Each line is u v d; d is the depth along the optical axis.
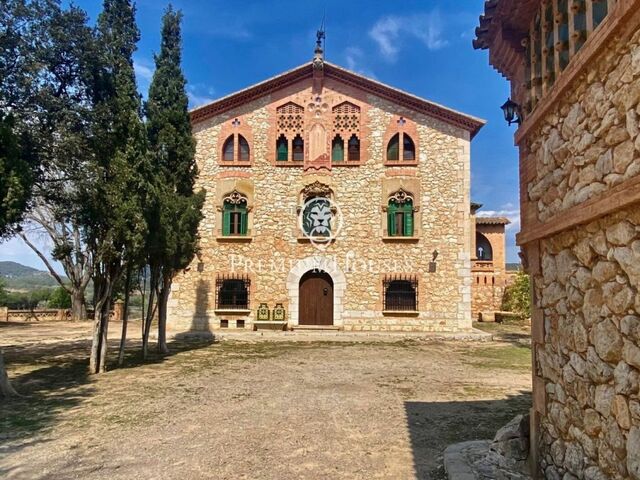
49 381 9.79
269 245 19.28
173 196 13.16
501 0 4.88
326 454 5.51
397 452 5.57
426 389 9.07
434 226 18.95
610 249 3.20
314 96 19.78
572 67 3.69
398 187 19.19
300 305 19.20
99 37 10.33
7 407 7.67
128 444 5.86
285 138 19.88
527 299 22.50
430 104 19.11
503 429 5.27
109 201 10.08
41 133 9.35
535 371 4.62
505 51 5.52
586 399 3.55
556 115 4.16
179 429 6.48
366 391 8.88
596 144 3.41
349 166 19.44
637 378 2.87
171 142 13.60
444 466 5.03
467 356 13.64
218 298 19.09
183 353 14.06
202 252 19.36
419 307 18.62
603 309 3.29
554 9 4.25
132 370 11.11
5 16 8.80
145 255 11.23
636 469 2.85
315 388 9.14
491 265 28.62
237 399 8.23
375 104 19.59
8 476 4.88
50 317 30.48
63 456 5.45
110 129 10.51
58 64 9.80
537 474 4.48
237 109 19.92
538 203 4.61
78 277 28.61
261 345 16.03
